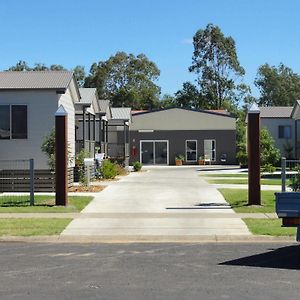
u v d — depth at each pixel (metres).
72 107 28.59
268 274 9.78
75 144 29.38
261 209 18.58
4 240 13.80
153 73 97.38
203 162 57.38
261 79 101.81
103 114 37.44
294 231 14.33
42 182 25.23
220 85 85.94
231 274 9.78
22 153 25.47
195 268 10.32
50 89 25.20
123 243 13.48
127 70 95.75
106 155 41.09
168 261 11.03
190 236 14.09
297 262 10.88
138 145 57.91
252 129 19.48
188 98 87.94
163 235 14.22
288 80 100.75
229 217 17.00
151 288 8.77
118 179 33.16
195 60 86.25
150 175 38.19
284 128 56.56
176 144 57.91
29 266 10.57
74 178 28.03
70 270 10.19
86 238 14.02
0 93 25.52
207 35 85.06
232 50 85.38
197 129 57.88
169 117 58.03
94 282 9.21
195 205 19.84
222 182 30.36
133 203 20.42
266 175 36.34
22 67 94.94
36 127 25.48
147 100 94.00
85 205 19.73
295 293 8.41
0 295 8.38
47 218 16.83
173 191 24.70
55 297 8.24
